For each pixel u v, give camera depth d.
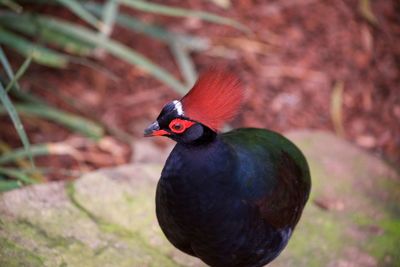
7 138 11.12
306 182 6.86
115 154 11.16
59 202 7.78
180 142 5.71
